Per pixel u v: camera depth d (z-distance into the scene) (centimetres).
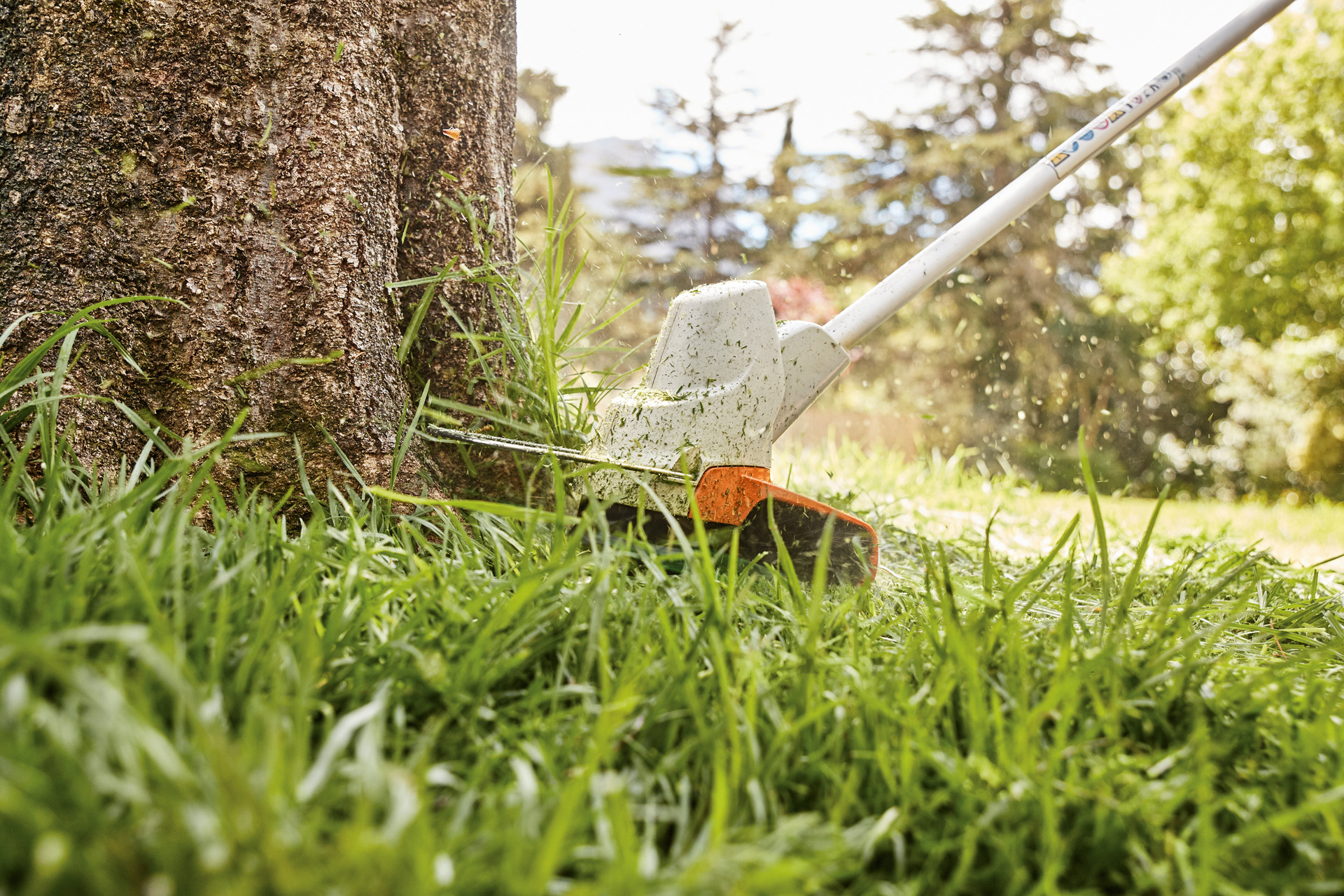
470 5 199
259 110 164
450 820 75
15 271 150
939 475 470
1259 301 1562
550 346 195
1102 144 211
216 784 61
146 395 157
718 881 63
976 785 84
